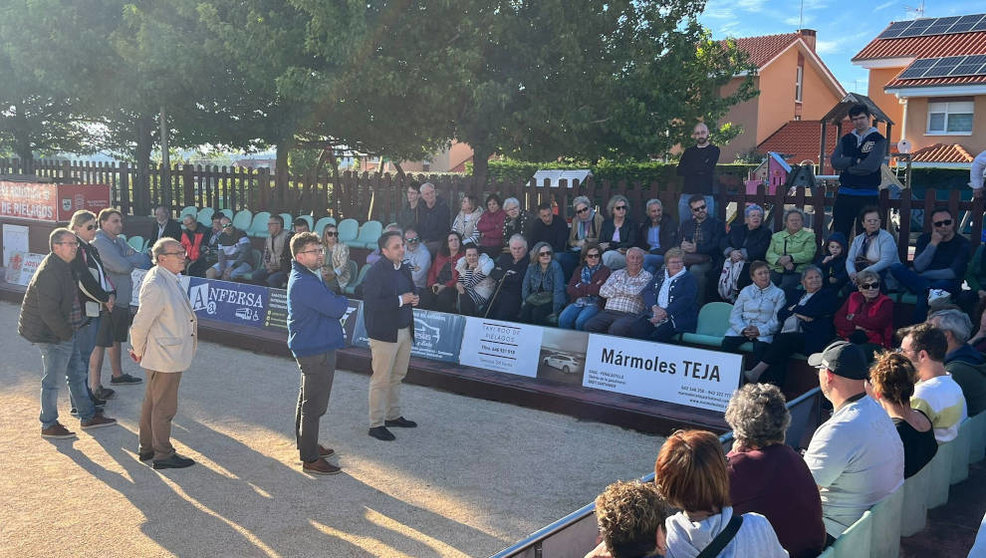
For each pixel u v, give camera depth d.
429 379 9.27
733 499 3.45
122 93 16.34
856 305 7.96
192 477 6.39
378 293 7.26
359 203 14.80
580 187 11.71
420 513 5.76
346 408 8.38
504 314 10.27
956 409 5.05
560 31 14.88
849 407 4.03
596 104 15.84
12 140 21.77
